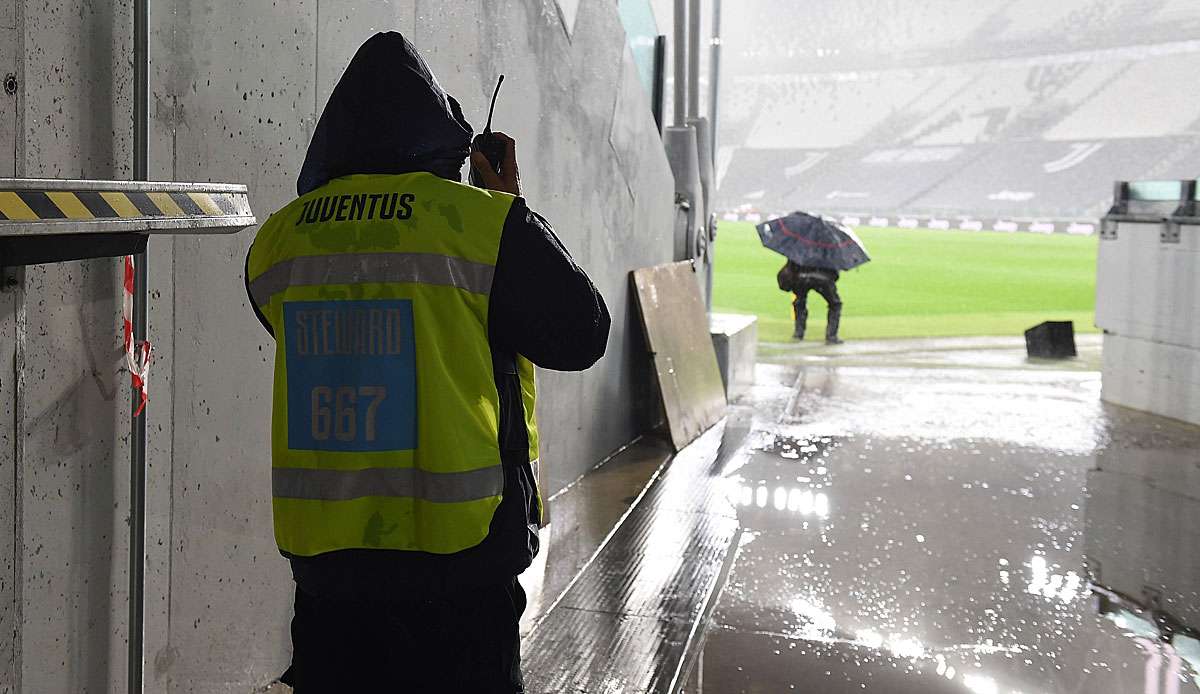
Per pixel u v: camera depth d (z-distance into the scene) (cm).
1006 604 404
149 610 259
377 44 199
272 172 299
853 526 505
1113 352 852
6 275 191
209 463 280
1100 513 535
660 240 768
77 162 222
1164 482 600
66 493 228
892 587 420
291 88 306
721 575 430
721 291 1883
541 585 411
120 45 234
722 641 362
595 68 596
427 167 199
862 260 1210
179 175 259
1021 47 4734
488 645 192
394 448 189
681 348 720
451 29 413
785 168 4919
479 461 189
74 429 229
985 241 2841
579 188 575
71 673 234
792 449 673
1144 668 348
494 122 460
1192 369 772
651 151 729
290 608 323
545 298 190
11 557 199
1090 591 421
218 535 286
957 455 661
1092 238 2934
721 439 701
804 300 1253
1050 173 4447
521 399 203
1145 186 820
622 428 672
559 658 344
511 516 196
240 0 280
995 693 328
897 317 1539
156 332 256
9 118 199
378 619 190
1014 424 764
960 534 494
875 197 4588
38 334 217
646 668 338
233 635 295
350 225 193
